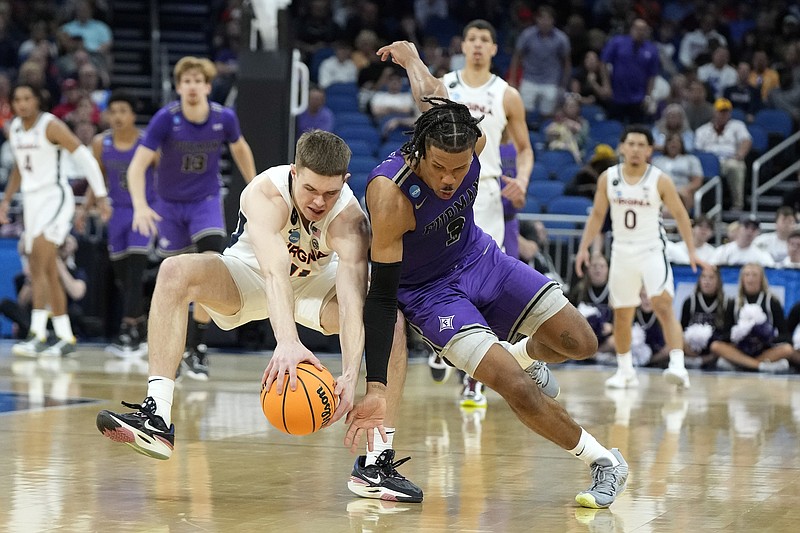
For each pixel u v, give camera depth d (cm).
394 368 521
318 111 1777
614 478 499
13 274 1514
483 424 773
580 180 1602
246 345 1413
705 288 1330
